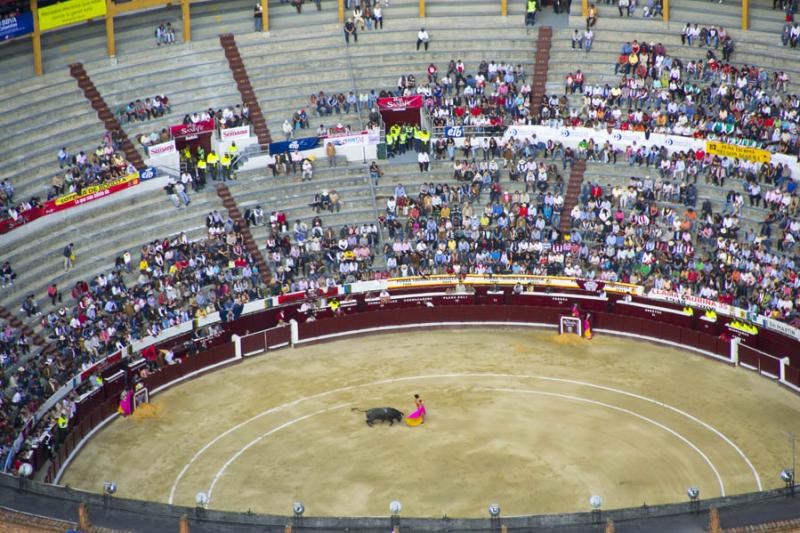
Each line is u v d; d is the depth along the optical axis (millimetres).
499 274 93438
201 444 75750
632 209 93938
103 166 92125
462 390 81750
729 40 98125
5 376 78000
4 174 89500
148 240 91375
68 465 73750
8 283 83875
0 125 91938
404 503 68188
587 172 96562
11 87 94250
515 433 75625
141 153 95000
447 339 90750
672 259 90688
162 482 71500
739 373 83875
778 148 91812
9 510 57938
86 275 87500
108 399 79750
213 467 72938
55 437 74188
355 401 80688
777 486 69188
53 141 92812
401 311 92250
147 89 98188
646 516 57625
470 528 57344
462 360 86688
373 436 75812
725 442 74312
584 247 93312
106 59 98000
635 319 89375
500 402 79812
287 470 72312
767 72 96250
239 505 68688
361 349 89375
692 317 88375
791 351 83438
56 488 60375
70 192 90188
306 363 87062
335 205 96000
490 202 96125
